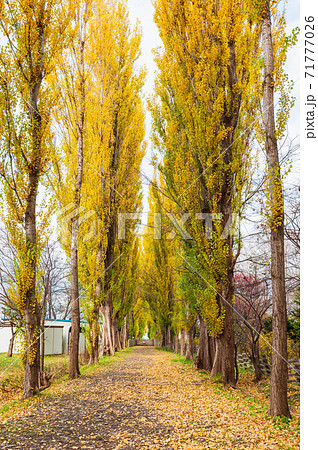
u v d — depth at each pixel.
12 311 11.10
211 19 12.23
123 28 22.06
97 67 20.16
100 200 19.45
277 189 8.08
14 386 13.63
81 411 8.40
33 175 10.84
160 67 15.73
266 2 8.69
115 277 25.62
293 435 6.33
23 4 10.68
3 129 10.41
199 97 12.23
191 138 12.73
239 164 11.46
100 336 26.16
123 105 22.42
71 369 13.85
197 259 12.88
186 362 19.52
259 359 15.23
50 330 27.92
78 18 15.16
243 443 5.99
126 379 13.43
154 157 16.03
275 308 8.05
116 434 6.66
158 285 31.77
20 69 10.88
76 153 15.50
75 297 14.44
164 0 13.52
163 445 6.02
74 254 14.65
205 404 9.24
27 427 7.04
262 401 9.63
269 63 8.55
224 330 12.23
